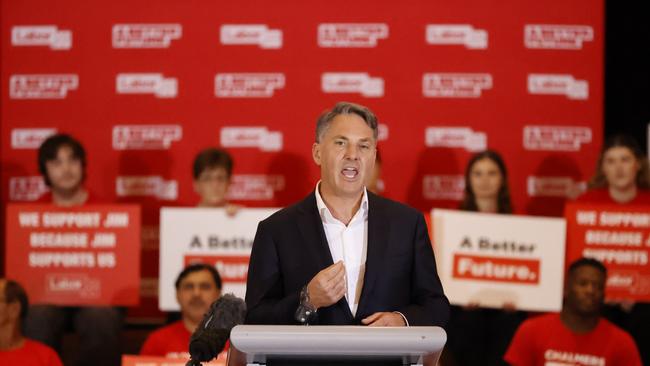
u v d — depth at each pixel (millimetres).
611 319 10242
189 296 9000
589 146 11180
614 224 9922
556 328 9234
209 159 10484
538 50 11211
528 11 11219
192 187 11297
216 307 4035
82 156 10430
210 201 10516
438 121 11250
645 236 9875
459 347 9828
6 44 11320
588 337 9156
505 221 9719
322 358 3602
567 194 11180
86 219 10031
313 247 4785
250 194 11289
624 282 9898
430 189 11211
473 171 10398
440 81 11258
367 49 11289
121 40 11328
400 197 11227
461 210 10453
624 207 9914
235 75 11328
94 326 9969
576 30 11203
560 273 9664
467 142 11219
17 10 11320
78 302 10016
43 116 11297
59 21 11328
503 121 11211
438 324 4586
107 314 10023
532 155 11203
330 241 4938
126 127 11297
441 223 9766
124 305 10031
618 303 10227
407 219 4902
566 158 11188
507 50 11234
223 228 9836
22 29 11320
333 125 4727
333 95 11312
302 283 4738
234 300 4062
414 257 4848
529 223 9703
